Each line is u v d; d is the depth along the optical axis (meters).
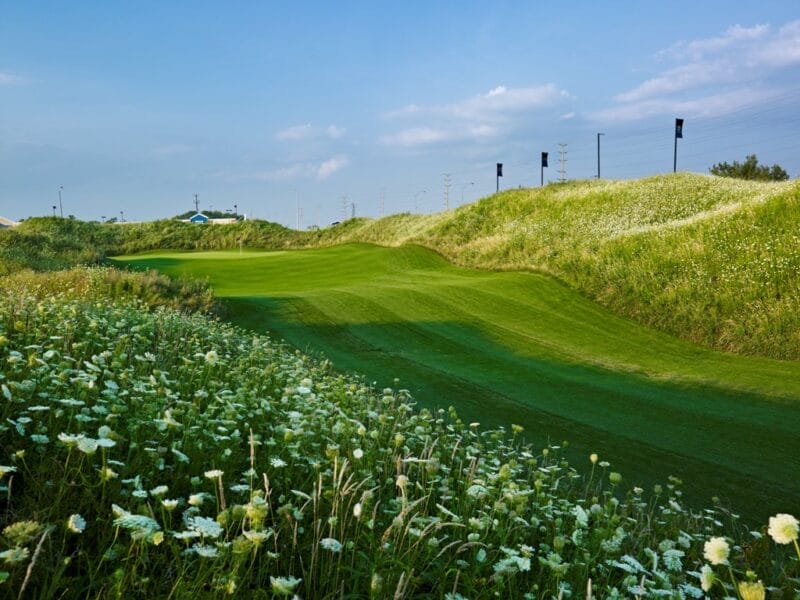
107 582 2.36
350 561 2.94
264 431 4.56
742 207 23.81
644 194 36.12
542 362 14.96
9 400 3.39
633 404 11.35
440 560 3.15
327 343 15.94
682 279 20.12
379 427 5.71
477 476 4.73
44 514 2.67
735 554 4.51
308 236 59.59
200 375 6.09
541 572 3.29
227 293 25.31
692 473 7.89
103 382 4.81
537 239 31.80
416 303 21.05
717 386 12.88
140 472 3.24
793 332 15.55
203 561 2.39
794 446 9.12
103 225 62.38
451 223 40.97
